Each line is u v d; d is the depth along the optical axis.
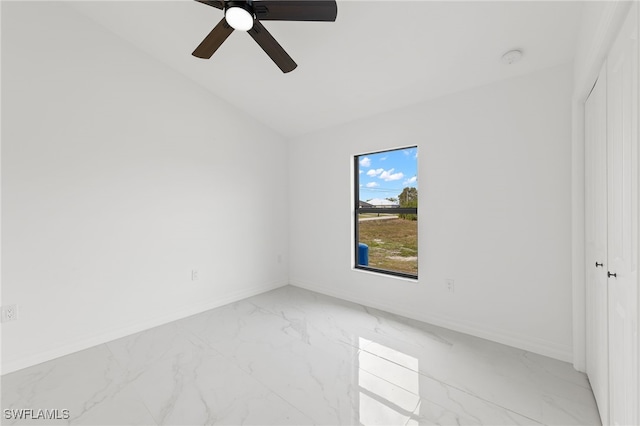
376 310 3.12
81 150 2.40
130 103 2.67
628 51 1.04
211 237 3.27
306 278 3.94
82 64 2.40
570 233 2.04
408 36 2.09
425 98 2.72
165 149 2.90
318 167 3.73
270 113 3.53
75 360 2.19
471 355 2.18
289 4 1.52
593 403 1.65
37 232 2.20
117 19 2.44
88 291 2.43
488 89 2.38
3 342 2.05
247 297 3.60
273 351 2.28
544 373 1.94
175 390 1.81
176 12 2.30
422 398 1.72
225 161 3.39
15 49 2.10
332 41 2.28
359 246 3.58
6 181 2.07
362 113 3.17
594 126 1.66
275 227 3.97
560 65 2.05
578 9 1.66
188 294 3.07
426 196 2.75
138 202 2.72
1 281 2.05
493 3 1.73
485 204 2.41
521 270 2.25
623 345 1.17
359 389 1.81
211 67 2.87
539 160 2.15
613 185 1.28
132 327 2.66
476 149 2.45
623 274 1.16
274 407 1.65
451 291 2.62
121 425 1.53
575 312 1.97
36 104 2.19
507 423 1.51
